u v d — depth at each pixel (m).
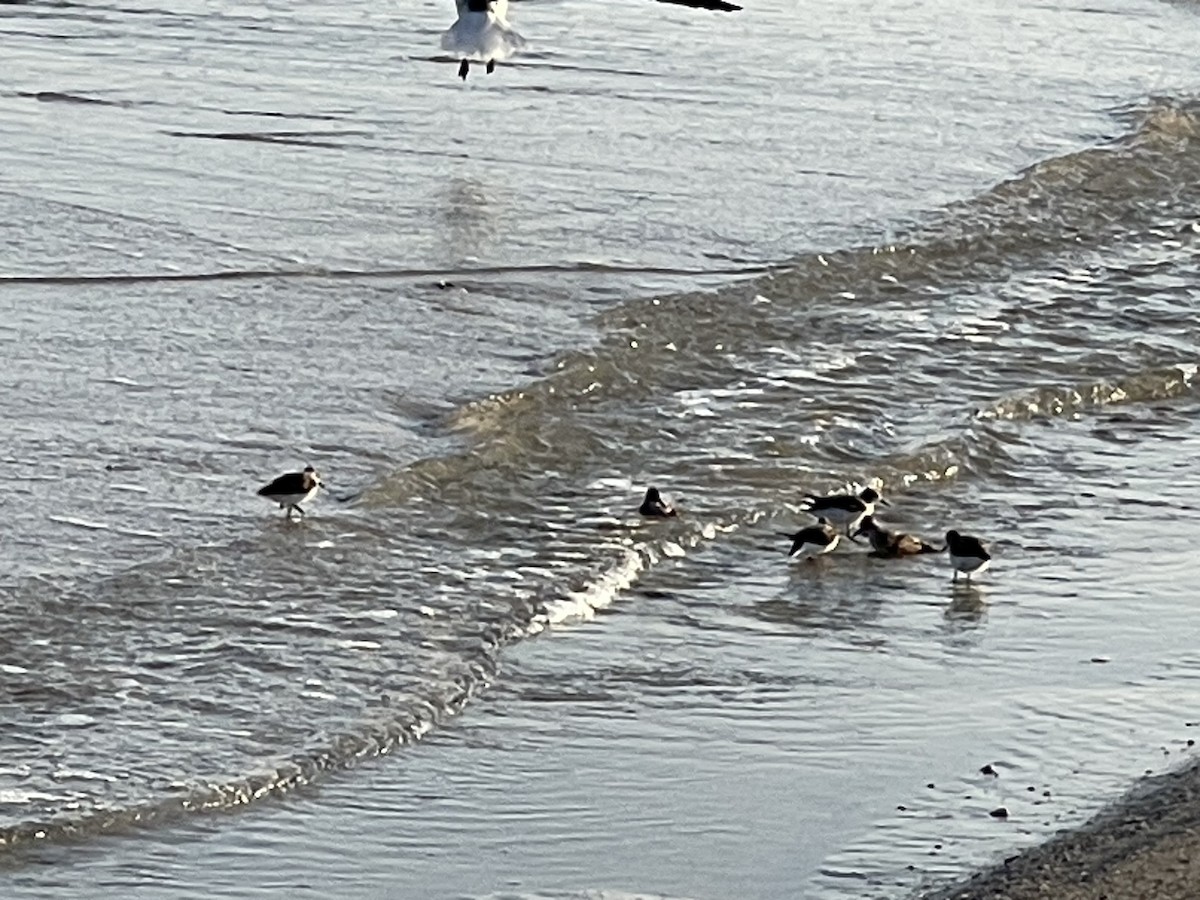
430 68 27.75
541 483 16.00
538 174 23.58
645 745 12.35
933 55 30.28
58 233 20.52
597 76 27.84
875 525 15.43
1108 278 21.88
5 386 16.75
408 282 19.91
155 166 22.97
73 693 12.41
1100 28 32.94
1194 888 10.67
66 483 15.12
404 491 15.49
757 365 18.69
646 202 22.80
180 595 13.66
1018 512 16.33
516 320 19.09
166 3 30.11
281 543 14.50
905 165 24.91
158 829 11.16
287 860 10.98
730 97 27.27
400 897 10.66
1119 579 15.10
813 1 32.94
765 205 22.97
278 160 23.52
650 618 14.13
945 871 10.88
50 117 24.55
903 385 18.47
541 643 13.62
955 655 13.72
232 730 12.13
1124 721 12.80
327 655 13.08
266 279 19.70
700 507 15.75
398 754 12.11
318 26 29.56
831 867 10.96
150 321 18.45
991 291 21.22
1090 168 25.25
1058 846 11.12
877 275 21.30
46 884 10.62
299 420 16.59
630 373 18.17
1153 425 18.34
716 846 11.21
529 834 11.32
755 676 13.31
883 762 12.21
